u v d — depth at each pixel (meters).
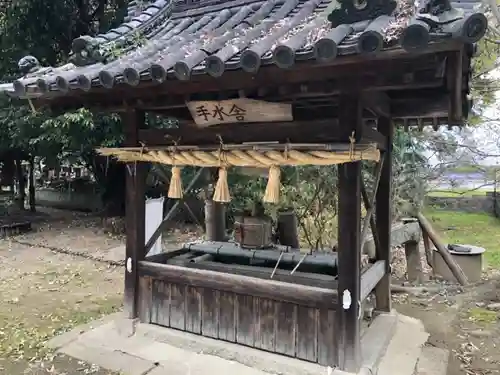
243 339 3.55
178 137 3.60
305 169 5.74
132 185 3.99
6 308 5.29
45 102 3.57
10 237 10.09
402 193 6.91
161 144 3.67
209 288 3.68
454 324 5.00
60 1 10.34
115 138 9.70
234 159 3.18
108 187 12.52
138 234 4.02
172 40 3.57
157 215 6.74
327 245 6.22
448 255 6.62
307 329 3.28
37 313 5.12
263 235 4.37
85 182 14.99
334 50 2.08
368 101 3.17
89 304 5.49
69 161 11.95
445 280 6.82
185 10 4.20
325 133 3.00
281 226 5.31
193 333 3.78
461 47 1.95
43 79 3.13
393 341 3.96
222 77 2.61
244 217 4.45
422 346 3.95
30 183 14.12
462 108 3.21
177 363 3.47
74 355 3.75
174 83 2.88
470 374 3.76
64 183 15.87
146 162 4.08
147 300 4.00
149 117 8.26
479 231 11.38
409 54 2.08
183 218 11.34
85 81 2.98
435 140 7.79
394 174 6.84
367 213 3.79
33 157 13.28
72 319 4.91
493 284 6.48
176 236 10.12
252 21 3.33
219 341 3.63
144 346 3.77
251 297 3.52
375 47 2.01
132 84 2.79
